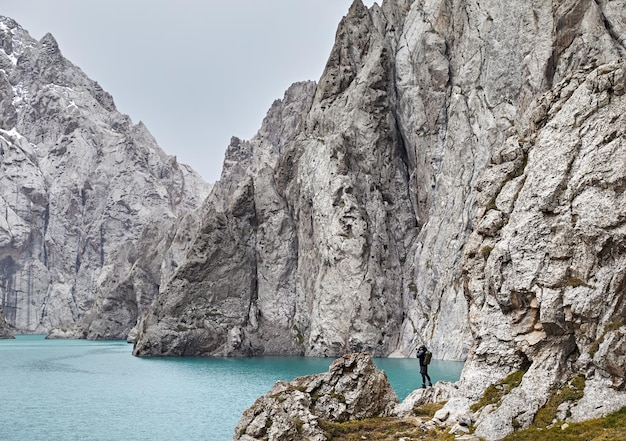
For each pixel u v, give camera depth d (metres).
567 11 70.75
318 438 23.61
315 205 91.31
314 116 100.69
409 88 93.19
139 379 56.72
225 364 72.50
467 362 25.92
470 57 84.81
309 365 69.38
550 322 22.19
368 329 81.06
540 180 24.11
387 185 91.62
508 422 21.17
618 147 21.91
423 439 22.73
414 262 85.25
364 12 103.19
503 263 24.62
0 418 36.47
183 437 30.34
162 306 92.88
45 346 119.56
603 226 21.23
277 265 97.50
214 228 97.44
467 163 80.62
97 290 159.12
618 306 20.80
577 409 20.39
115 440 29.89
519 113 74.00
